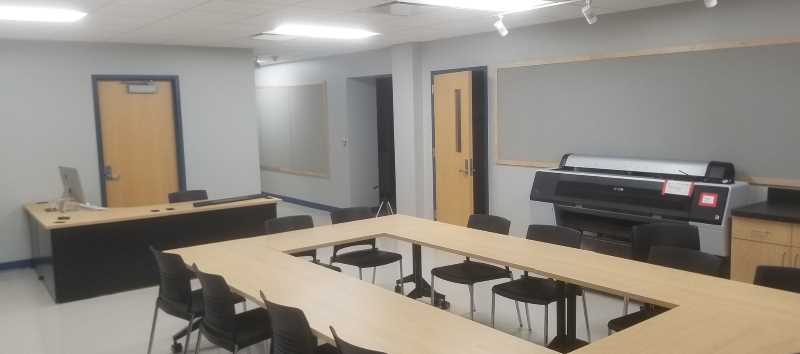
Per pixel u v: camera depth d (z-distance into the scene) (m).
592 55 5.90
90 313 5.05
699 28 5.14
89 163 6.97
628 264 3.53
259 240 4.49
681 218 4.75
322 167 9.88
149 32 6.20
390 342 2.50
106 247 5.55
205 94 7.67
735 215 4.43
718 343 2.36
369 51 8.64
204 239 6.12
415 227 4.82
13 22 5.40
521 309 4.93
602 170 5.66
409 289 5.52
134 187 7.33
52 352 4.21
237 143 7.97
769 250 4.27
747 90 4.88
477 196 7.12
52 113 6.71
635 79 5.60
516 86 6.67
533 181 6.11
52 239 5.27
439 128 7.42
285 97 10.66
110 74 7.02
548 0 4.91
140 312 5.05
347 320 2.77
